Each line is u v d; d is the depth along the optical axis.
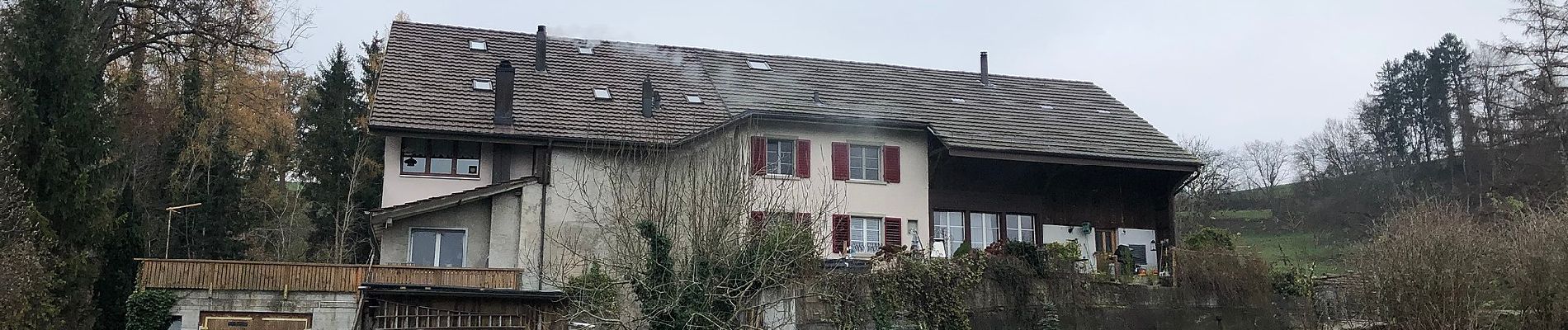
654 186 20.70
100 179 22.83
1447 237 22.03
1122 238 28.45
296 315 20.83
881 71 32.62
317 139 35.41
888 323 20.09
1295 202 58.44
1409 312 22.02
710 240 18.67
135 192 27.75
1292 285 24.30
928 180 27.09
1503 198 32.88
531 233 23.45
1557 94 34.59
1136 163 28.08
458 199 23.08
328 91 36.28
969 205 27.31
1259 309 23.67
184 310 20.23
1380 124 56.28
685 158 22.75
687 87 28.64
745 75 30.41
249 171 35.28
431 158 24.16
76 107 22.41
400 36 28.47
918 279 20.59
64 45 22.64
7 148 21.31
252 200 36.03
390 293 18.88
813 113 26.53
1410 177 52.34
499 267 22.94
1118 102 33.38
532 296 19.56
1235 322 23.41
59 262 21.05
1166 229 28.72
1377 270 22.75
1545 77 34.97
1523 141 36.28
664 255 18.64
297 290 20.88
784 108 27.78
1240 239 30.22
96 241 22.42
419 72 26.56
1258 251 27.64
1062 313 21.91
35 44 22.25
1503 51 35.84
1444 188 48.31
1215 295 23.45
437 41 28.64
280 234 39.06
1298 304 24.11
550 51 29.42
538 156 24.36
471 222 23.64
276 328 20.67
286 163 37.44
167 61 29.89
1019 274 21.70
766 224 19.47
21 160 21.70
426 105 24.88
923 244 26.27
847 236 25.50
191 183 31.94
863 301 20.16
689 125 25.89
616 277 19.69
